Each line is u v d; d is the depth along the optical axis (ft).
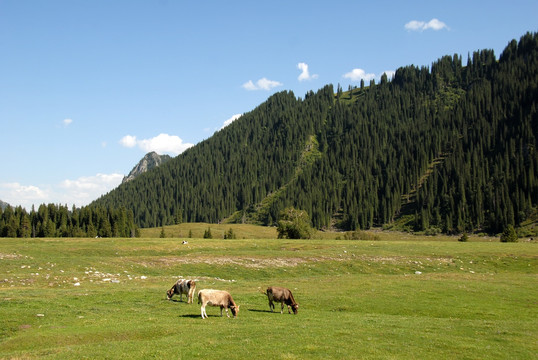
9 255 184.85
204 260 187.62
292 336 64.69
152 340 63.57
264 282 137.39
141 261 178.70
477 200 611.88
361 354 56.08
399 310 96.94
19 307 84.28
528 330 75.15
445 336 68.39
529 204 561.43
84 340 64.44
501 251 217.97
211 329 69.77
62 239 280.72
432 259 202.49
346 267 187.32
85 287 120.57
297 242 274.36
